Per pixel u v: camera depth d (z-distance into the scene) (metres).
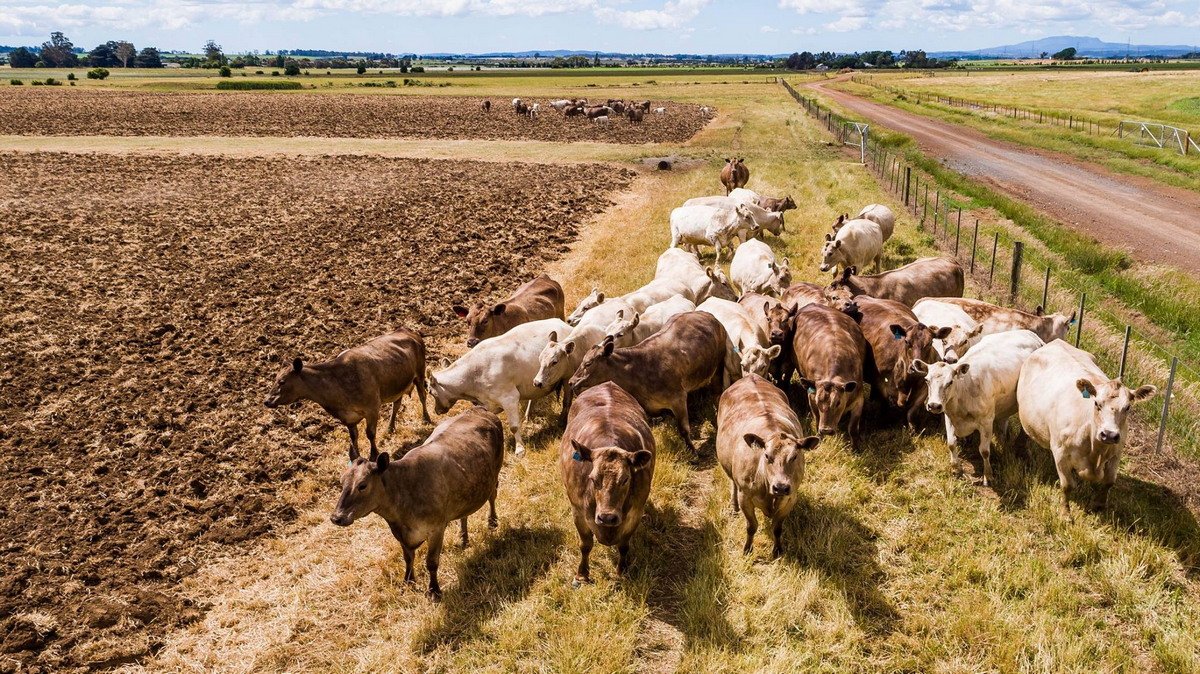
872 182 28.17
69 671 7.04
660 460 9.98
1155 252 20.02
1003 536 8.30
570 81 130.75
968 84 101.88
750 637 7.13
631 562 8.22
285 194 29.12
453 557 8.54
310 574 8.40
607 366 10.18
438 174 33.88
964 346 10.81
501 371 10.91
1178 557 7.85
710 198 20.45
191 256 20.61
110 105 65.81
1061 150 38.44
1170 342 13.77
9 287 17.64
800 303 13.01
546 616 7.52
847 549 8.24
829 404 9.40
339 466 10.60
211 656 7.28
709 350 10.84
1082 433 8.12
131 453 10.67
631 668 6.85
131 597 7.93
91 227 23.42
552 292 14.25
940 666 6.69
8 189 28.66
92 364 13.64
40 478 10.02
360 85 110.38
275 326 15.59
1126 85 87.12
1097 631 7.00
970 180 29.77
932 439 10.20
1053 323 11.37
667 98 83.12
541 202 27.69
